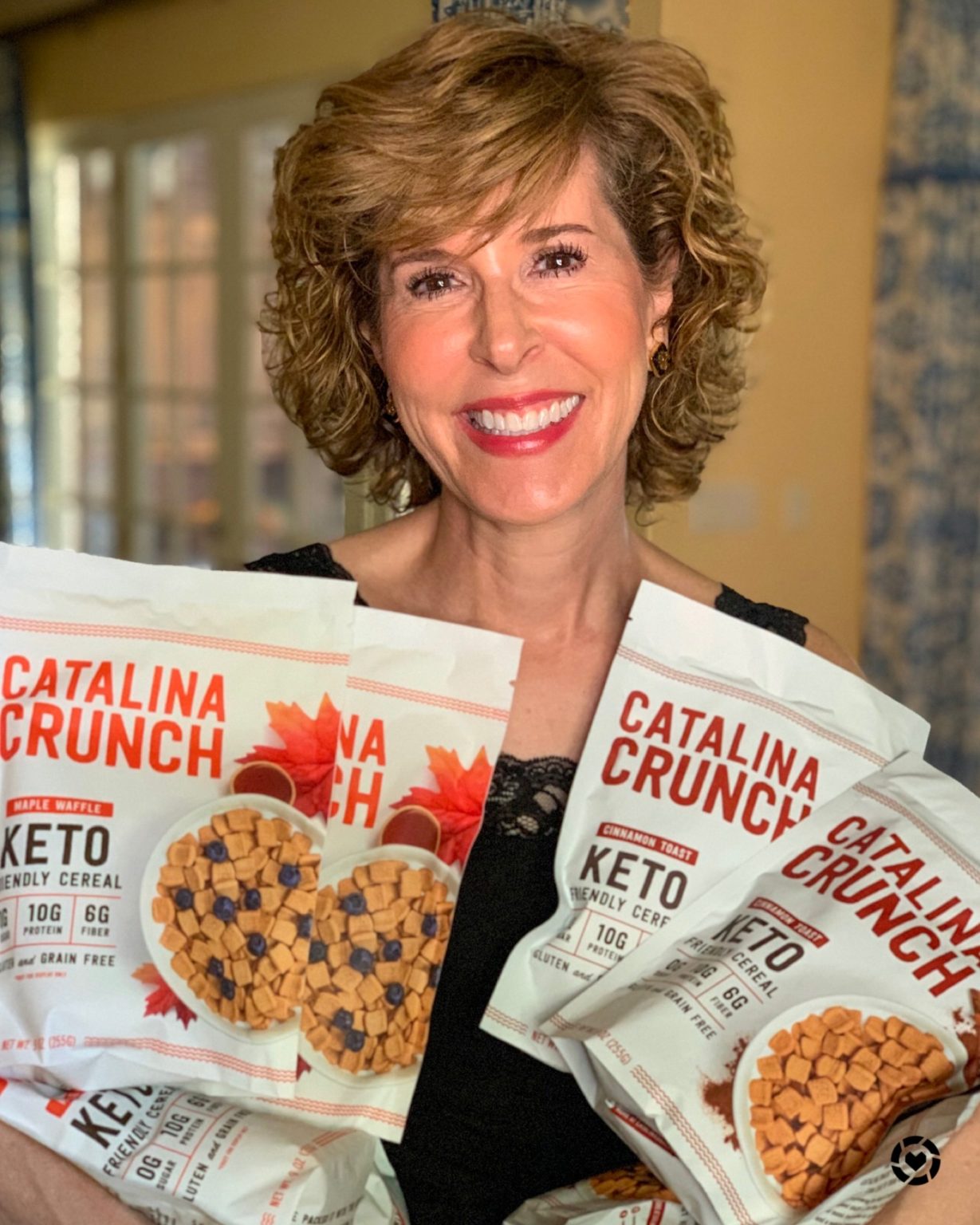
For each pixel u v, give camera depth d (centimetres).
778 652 94
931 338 313
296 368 109
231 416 355
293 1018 84
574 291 92
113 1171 79
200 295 359
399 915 87
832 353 316
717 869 89
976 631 323
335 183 92
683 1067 78
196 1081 85
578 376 93
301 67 313
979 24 304
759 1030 79
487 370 91
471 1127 94
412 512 112
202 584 88
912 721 94
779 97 287
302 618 89
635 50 98
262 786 86
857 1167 76
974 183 311
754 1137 77
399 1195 91
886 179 317
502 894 97
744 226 110
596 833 90
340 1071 85
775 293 296
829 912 84
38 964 83
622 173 95
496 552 100
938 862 85
